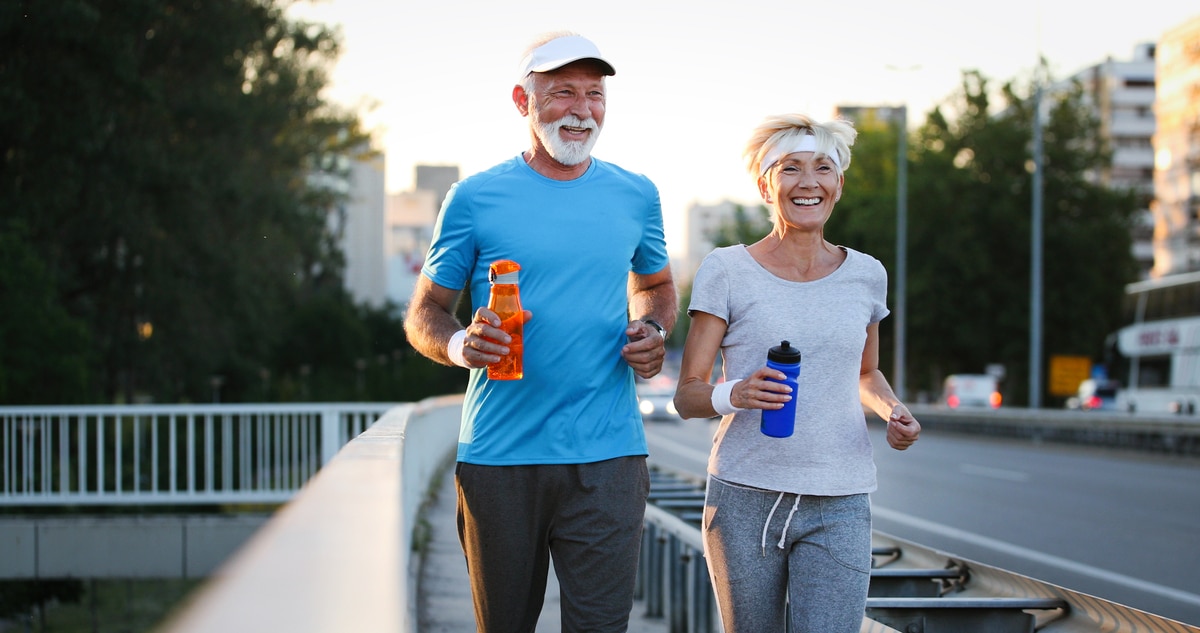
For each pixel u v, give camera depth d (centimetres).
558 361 355
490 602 366
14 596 1352
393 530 147
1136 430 2212
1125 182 10350
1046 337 4641
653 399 3472
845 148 355
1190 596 763
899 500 1334
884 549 542
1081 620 402
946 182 4578
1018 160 4578
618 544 359
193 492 1206
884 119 6072
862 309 354
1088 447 2381
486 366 337
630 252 371
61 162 2264
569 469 355
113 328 2783
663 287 401
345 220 5159
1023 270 4644
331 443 1235
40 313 1552
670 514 648
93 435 1388
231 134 2747
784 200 352
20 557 1198
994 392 4300
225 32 2655
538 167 368
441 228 366
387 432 391
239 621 90
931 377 5959
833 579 339
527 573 364
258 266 2988
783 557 350
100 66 2244
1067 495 1391
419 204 13550
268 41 3069
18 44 2164
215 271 2753
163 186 2512
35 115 2141
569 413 356
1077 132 4609
